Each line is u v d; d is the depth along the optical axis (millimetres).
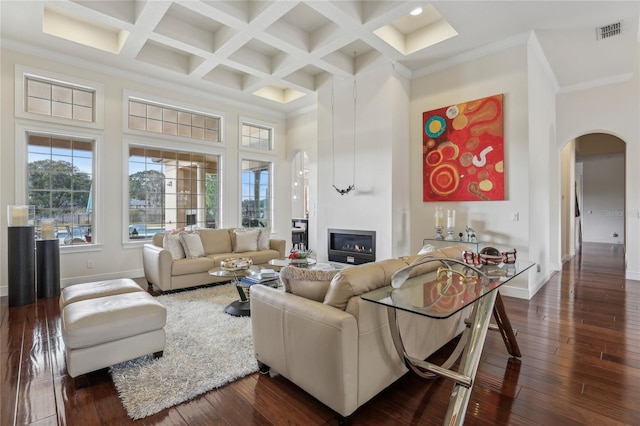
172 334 2803
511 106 4086
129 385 2018
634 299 3910
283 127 7293
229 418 1747
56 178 4477
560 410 1809
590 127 5219
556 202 5605
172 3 3629
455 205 4598
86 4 3361
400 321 1993
